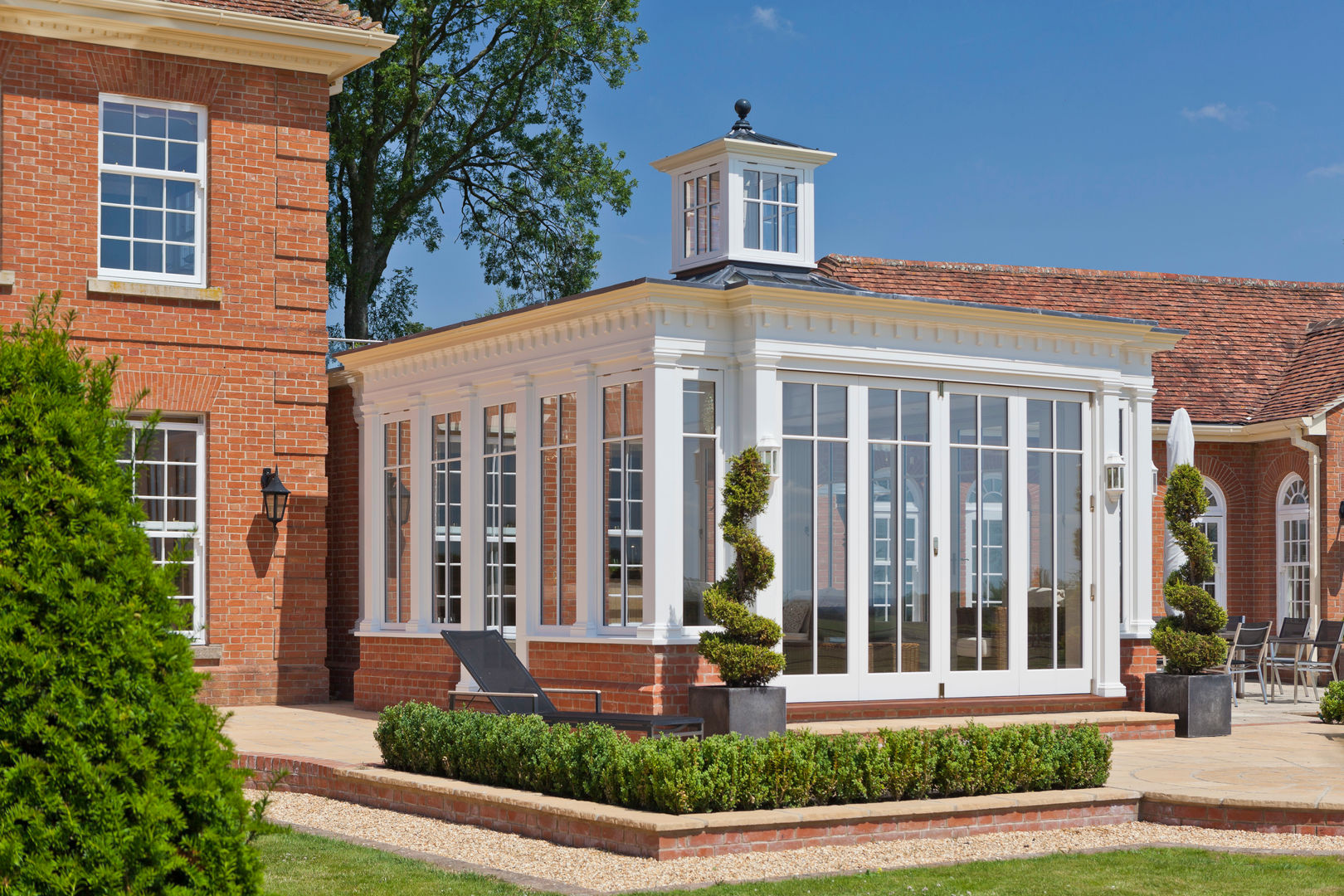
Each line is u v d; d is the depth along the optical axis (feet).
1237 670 61.87
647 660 42.32
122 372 56.08
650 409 42.86
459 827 32.99
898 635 45.52
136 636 15.44
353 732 47.39
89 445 15.71
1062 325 48.65
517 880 26.63
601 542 45.14
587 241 110.73
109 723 15.19
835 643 44.42
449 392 52.90
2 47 54.24
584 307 45.11
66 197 55.21
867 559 45.14
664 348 42.63
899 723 43.47
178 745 15.66
